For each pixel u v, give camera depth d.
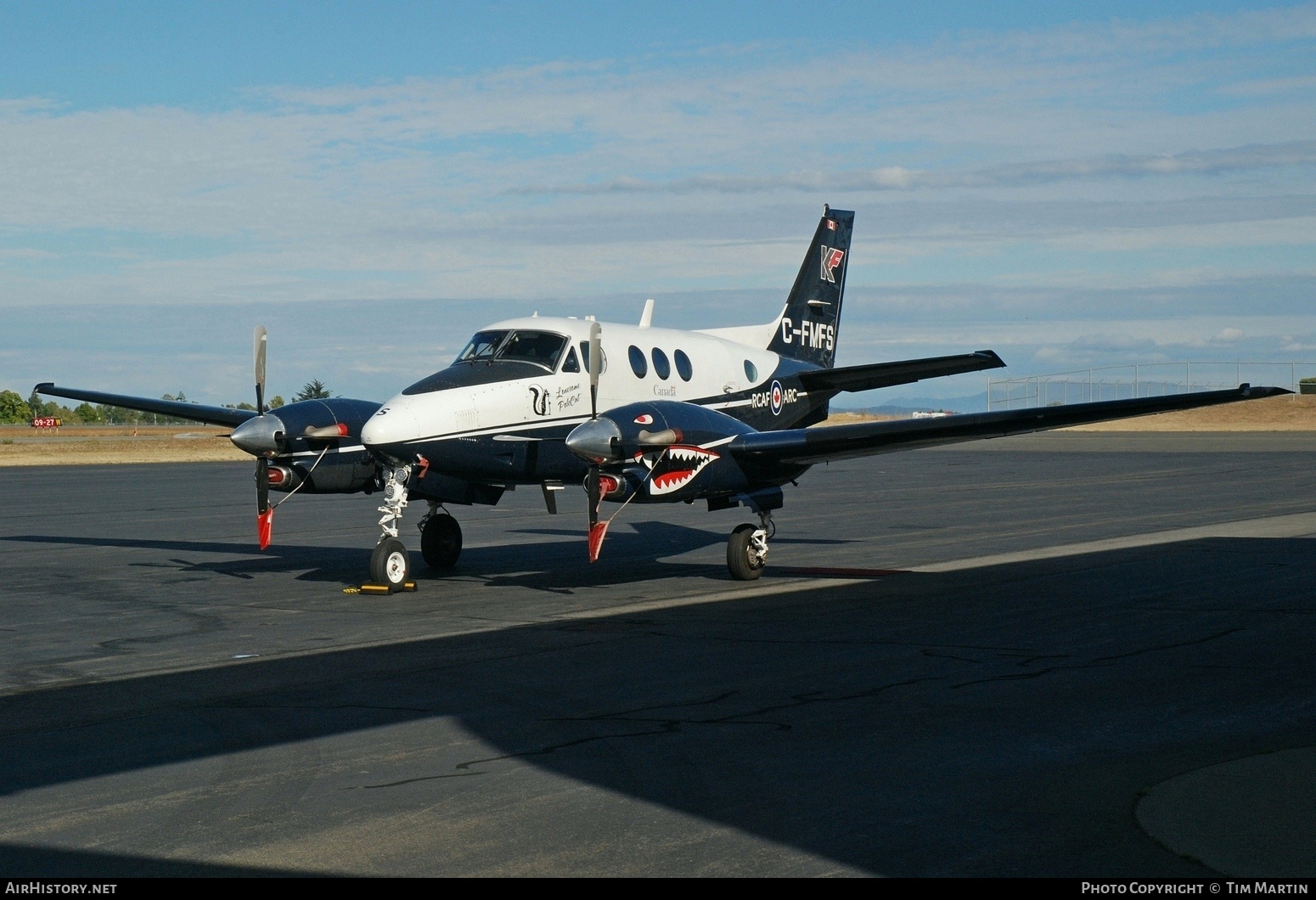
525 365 14.62
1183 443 58.38
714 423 13.95
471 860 5.10
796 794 5.90
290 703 8.03
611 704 7.88
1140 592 12.52
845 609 11.85
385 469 13.80
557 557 17.00
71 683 8.73
